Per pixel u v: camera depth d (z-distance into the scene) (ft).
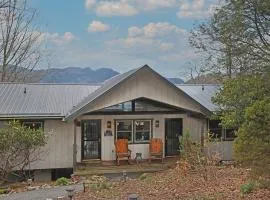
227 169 57.77
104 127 80.48
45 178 75.20
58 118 74.38
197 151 54.34
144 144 82.79
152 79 78.89
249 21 63.41
